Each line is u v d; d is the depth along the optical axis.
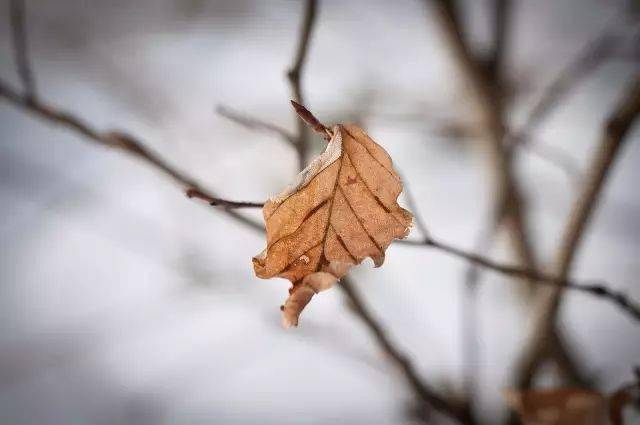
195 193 0.51
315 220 0.52
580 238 0.67
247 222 0.62
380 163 0.52
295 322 0.51
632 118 0.63
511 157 0.91
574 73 0.80
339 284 0.65
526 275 0.59
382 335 0.67
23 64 0.61
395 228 0.52
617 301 0.60
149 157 0.61
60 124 0.62
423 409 0.86
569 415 0.60
